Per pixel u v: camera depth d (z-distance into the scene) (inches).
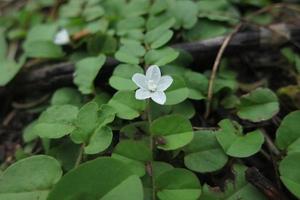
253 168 8.4
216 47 10.4
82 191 7.8
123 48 9.7
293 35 10.7
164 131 8.5
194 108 9.4
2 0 13.5
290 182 8.1
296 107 9.8
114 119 9.0
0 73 10.5
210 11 11.1
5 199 8.1
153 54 9.6
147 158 8.4
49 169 8.3
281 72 10.8
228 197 8.3
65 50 11.1
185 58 10.1
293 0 12.1
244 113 9.2
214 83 9.8
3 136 10.6
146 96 8.5
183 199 8.0
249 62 10.9
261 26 10.7
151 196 8.2
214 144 8.7
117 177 7.8
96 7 11.5
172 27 10.5
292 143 8.7
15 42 12.1
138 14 10.9
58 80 10.5
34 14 12.4
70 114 8.9
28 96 10.9
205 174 8.8
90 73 9.7
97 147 8.4
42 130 8.7
